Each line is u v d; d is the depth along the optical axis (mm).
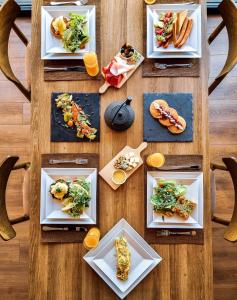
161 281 1817
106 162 1887
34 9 1955
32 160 1895
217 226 2592
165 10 1916
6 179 1965
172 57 1907
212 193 2090
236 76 2689
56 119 1907
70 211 1807
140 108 1910
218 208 2592
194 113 1902
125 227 1829
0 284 2600
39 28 1956
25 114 2709
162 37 1869
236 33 1968
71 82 1927
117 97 1917
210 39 2148
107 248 1816
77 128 1883
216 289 2557
